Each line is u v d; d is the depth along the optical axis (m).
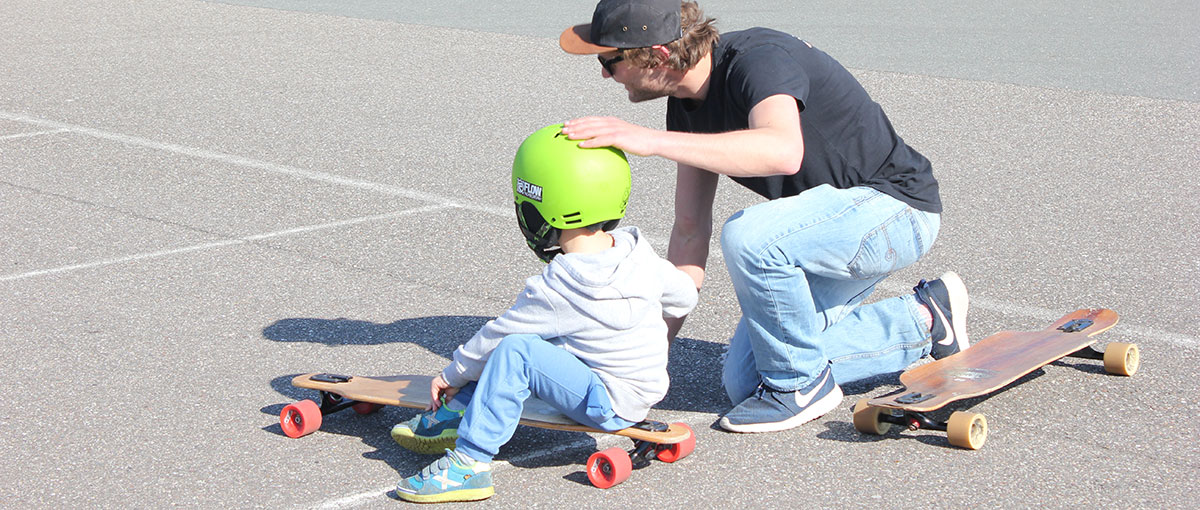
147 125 12.51
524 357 4.77
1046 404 5.75
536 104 13.42
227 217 9.22
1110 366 6.04
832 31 17.39
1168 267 7.90
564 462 5.27
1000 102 13.10
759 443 5.42
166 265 8.05
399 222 9.09
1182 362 6.27
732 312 7.26
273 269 7.99
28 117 12.91
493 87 14.34
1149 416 5.62
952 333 5.88
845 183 5.45
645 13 5.01
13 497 4.94
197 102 13.66
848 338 5.78
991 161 10.82
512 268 8.06
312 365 6.39
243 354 6.53
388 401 5.28
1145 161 10.71
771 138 4.81
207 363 6.40
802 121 5.29
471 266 8.10
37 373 6.24
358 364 6.41
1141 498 4.84
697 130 5.47
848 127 5.32
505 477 5.12
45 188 10.05
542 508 4.84
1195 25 17.55
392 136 11.98
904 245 5.39
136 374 6.24
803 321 5.32
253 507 4.85
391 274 7.93
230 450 5.38
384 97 13.85
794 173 5.02
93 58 16.44
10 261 8.13
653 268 4.89
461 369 4.99
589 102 13.51
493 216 9.26
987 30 17.42
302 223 9.05
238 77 15.09
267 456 5.32
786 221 5.20
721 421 5.55
